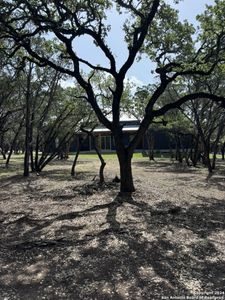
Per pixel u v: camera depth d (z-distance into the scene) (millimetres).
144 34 12773
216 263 5902
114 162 31812
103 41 12875
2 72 22047
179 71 13805
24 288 5016
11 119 33719
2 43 16281
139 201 11367
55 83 22562
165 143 53000
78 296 4719
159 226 8328
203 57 14422
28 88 20172
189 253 6402
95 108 13281
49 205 11031
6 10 11164
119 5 13148
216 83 24016
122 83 12969
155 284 5047
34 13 11430
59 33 12586
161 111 13016
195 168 25984
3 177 19922
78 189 13742
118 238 7309
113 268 5680
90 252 6496
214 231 7977
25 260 6160
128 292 4801
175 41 14492
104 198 11867
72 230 8047
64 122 27234
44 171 23344
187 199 12242
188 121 28203
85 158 40625
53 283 5160
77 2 12273
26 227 8508
